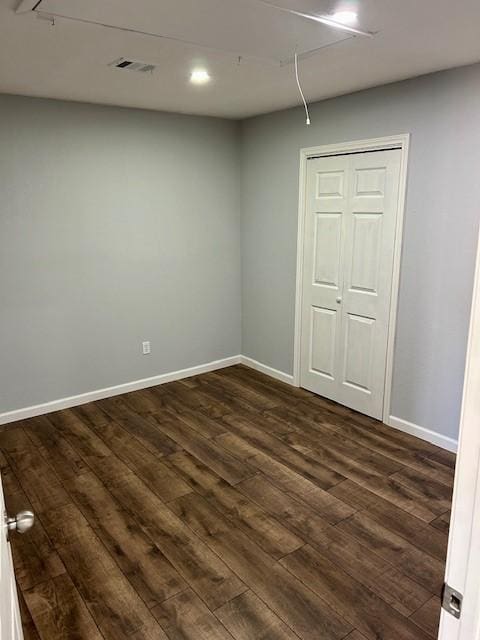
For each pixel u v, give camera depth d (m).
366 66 2.71
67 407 3.91
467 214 2.87
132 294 4.11
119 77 2.89
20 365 3.64
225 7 1.88
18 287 3.54
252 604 1.99
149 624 1.90
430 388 3.24
